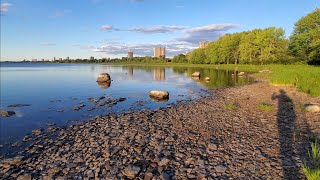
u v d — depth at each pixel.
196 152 9.62
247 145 10.03
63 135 13.12
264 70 62.16
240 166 8.16
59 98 26.44
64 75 67.19
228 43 101.25
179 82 44.00
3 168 9.13
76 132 13.54
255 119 14.19
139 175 8.05
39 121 16.47
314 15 64.25
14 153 10.80
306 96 20.38
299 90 23.25
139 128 13.53
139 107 21.05
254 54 87.69
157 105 21.97
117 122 15.22
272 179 7.17
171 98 26.02
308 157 8.41
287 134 11.06
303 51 66.69
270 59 79.69
